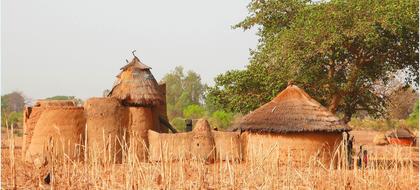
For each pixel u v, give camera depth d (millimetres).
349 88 35875
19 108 70562
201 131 29656
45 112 28359
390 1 33625
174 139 29172
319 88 36469
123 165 18062
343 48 33562
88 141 28734
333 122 29047
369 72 35625
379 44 33156
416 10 32656
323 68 36219
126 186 16141
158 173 17391
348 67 36438
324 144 28734
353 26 33312
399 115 63375
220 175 18594
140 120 30078
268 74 36875
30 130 28688
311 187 17891
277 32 40469
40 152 27734
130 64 31469
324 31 33531
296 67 34438
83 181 18391
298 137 28828
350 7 33781
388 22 32281
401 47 34250
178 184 17297
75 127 28469
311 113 29266
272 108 30031
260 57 37812
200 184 17516
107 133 29047
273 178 17906
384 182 19266
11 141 17531
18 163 24250
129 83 30609
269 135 29250
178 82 112688
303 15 36531
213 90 39656
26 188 17922
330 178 18891
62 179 18844
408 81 36500
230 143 29953
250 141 29750
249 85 38062
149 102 30406
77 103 31609
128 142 29609
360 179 18906
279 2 40156
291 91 30516
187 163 20344
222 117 62219
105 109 29312
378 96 37938
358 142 51250
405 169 20812
